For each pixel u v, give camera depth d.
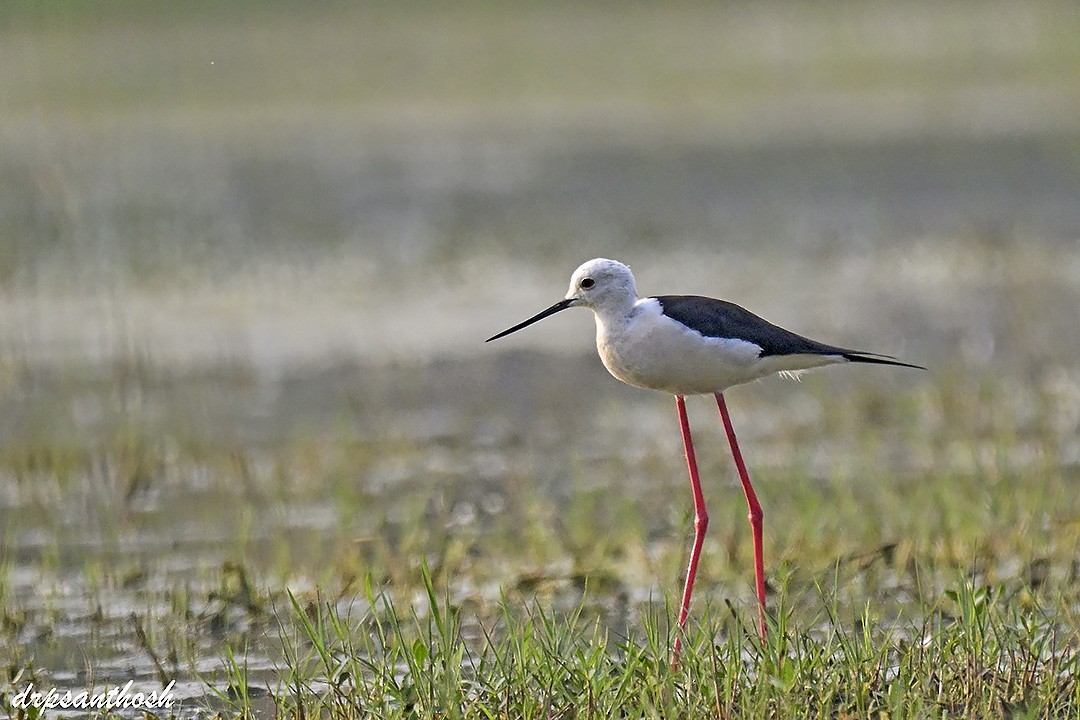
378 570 9.84
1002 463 11.45
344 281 19.78
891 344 15.93
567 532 10.73
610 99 36.66
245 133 32.69
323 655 7.71
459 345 16.52
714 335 8.48
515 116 34.84
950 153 28.55
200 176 28.12
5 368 15.61
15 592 9.90
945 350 15.58
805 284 18.94
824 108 34.88
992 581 9.04
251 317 17.88
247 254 21.45
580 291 8.80
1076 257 19.77
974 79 37.88
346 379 15.23
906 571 9.55
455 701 7.27
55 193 25.39
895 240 21.44
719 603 9.15
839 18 46.41
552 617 8.27
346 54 40.84
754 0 49.16
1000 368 14.77
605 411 14.04
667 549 10.28
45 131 32.62
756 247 21.31
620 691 7.22
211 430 13.53
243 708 7.64
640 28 45.75
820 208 24.08
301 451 12.64
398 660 8.28
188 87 36.84
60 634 9.17
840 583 9.41
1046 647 7.96
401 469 12.45
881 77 38.84
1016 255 19.94
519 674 7.43
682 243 21.73
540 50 41.97
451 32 44.19
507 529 10.84
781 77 39.12
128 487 11.83
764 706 7.07
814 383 14.66
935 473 11.63
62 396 14.67
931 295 18.00
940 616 8.28
